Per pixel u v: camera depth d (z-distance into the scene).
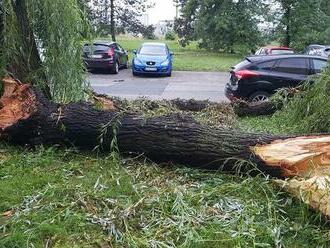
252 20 33.75
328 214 3.94
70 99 6.82
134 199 4.34
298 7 33.88
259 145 4.87
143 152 5.31
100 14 29.58
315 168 4.56
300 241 3.79
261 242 3.69
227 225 3.88
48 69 6.77
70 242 3.65
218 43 34.59
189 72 22.83
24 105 5.63
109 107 5.80
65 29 6.75
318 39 34.00
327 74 7.40
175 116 5.43
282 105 9.12
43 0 6.61
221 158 4.96
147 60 20.33
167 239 3.69
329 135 4.94
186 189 4.52
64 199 4.23
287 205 4.27
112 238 3.69
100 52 20.58
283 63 10.88
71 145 5.64
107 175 4.96
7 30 6.20
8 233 3.72
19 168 5.11
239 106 9.33
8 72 6.16
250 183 4.57
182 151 5.11
